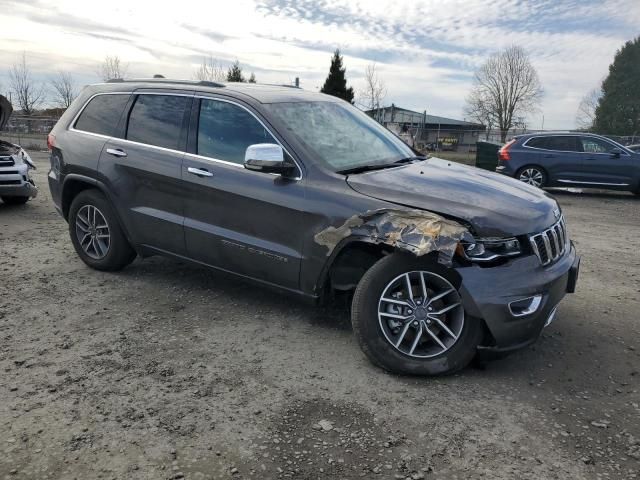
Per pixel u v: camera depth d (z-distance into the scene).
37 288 5.13
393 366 3.58
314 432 2.99
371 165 4.21
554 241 3.71
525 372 3.72
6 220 8.23
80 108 5.56
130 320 4.44
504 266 3.42
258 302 4.87
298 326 4.38
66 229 7.70
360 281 3.64
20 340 4.04
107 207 5.24
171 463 2.71
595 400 3.38
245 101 4.41
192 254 4.67
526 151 14.43
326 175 3.94
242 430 2.99
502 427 3.07
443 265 3.40
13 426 2.98
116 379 3.50
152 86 5.07
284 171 4.00
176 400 3.28
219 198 4.36
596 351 4.06
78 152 5.32
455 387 3.49
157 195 4.78
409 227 3.44
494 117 66.31
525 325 3.42
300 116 4.42
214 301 4.88
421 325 3.55
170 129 4.79
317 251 3.88
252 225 4.21
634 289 5.52
